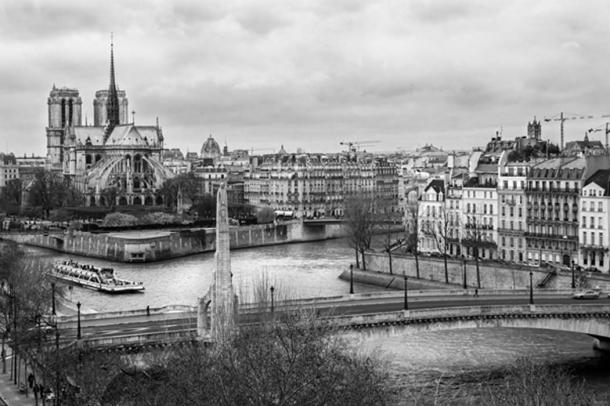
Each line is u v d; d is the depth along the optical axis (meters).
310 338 189.38
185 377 180.88
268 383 171.38
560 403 188.12
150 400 184.62
